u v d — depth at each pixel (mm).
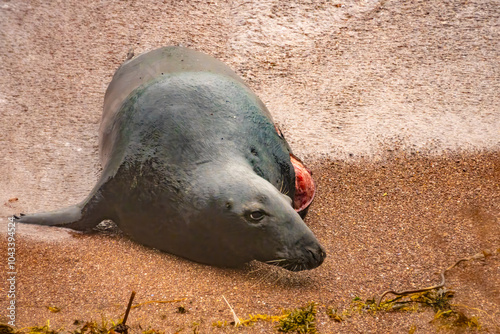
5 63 36938
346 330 18125
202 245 20547
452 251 22000
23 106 33406
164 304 18969
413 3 41688
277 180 22516
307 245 19828
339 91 34188
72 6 42500
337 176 27641
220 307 18906
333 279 20578
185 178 20531
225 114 22078
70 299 19203
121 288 19656
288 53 37875
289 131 30969
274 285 20188
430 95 33344
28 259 20984
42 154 29578
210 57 28344
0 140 30469
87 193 26797
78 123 32219
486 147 29031
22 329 17750
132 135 21750
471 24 39094
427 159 28500
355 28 39875
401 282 20375
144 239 21703
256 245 19969
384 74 35438
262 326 18172
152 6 42562
